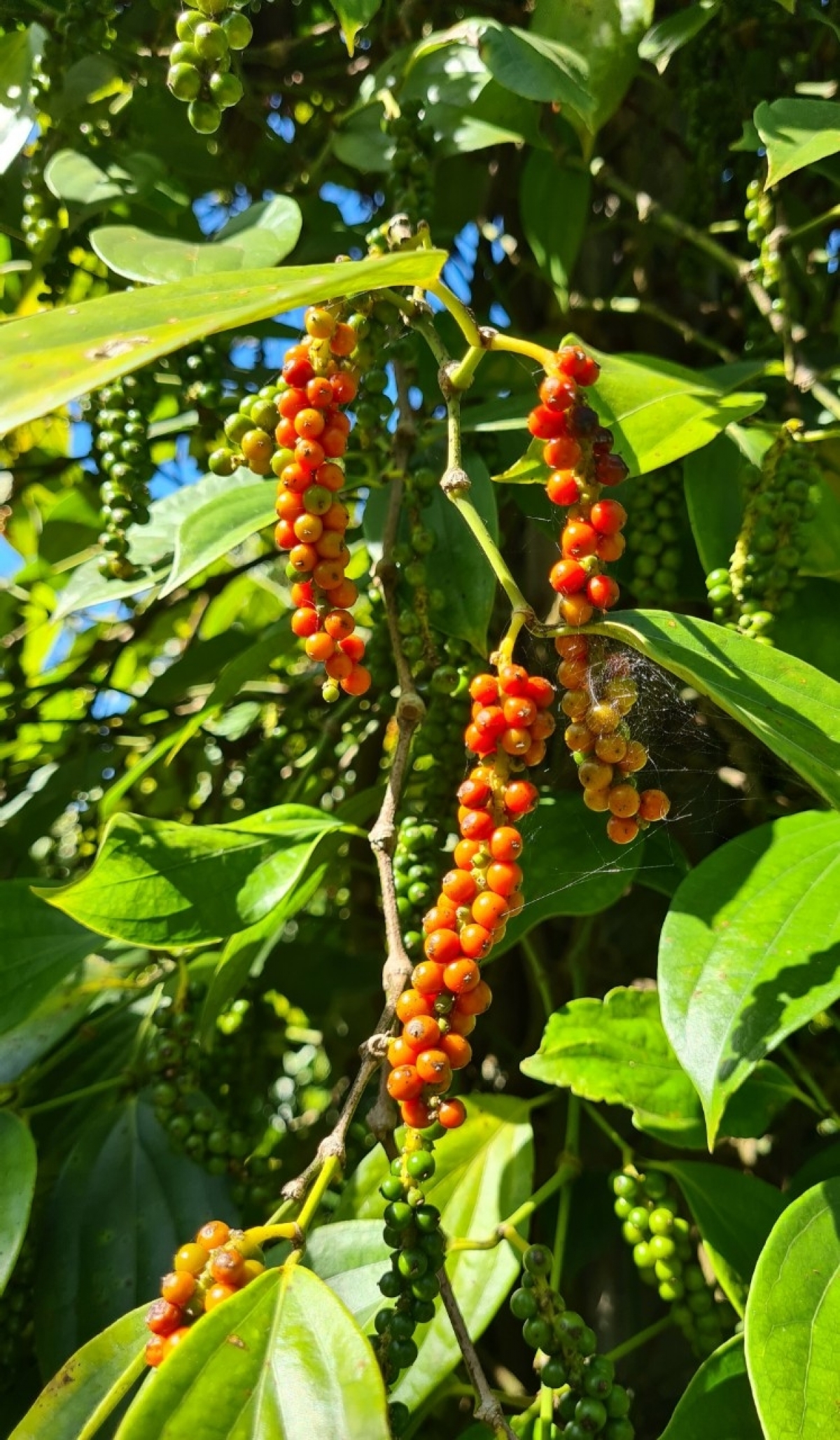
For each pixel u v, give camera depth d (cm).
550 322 50
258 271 21
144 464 37
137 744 56
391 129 39
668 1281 30
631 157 50
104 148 43
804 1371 24
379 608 37
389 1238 23
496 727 23
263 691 55
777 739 23
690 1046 25
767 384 41
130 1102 37
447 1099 23
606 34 36
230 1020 40
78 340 18
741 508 36
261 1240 23
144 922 31
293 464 25
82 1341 33
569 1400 24
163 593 34
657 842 37
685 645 27
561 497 23
